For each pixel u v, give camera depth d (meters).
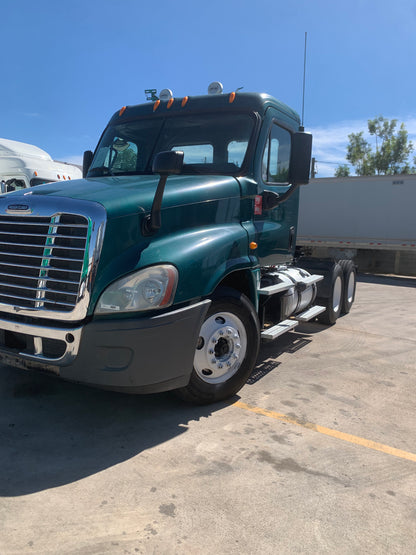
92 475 2.92
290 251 5.52
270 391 4.52
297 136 4.34
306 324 7.76
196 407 4.03
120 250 3.18
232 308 4.03
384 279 17.02
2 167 12.06
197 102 4.80
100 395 4.19
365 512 2.67
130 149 4.84
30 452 3.17
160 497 2.71
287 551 2.32
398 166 37.44
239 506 2.66
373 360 5.76
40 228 3.22
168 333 3.28
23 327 3.26
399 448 3.47
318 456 3.29
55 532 2.38
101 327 3.06
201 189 3.90
